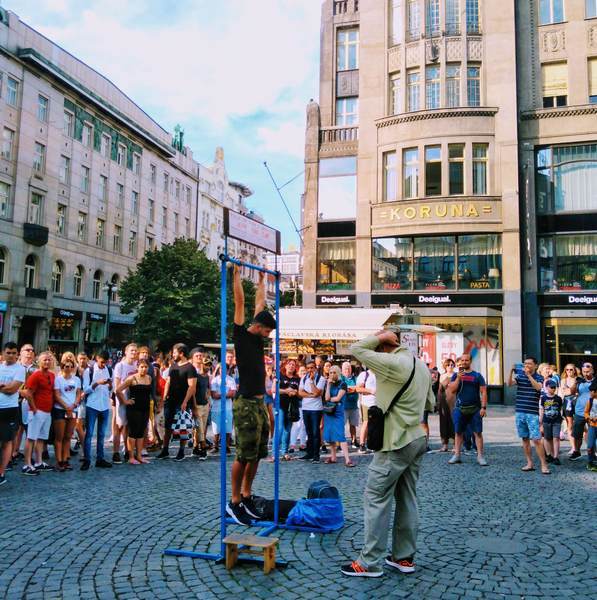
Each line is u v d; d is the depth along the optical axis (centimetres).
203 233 6712
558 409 1066
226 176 7450
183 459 1073
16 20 3756
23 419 1028
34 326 3912
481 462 1036
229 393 1198
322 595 435
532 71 2514
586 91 2444
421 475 930
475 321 2408
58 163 4153
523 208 2447
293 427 1227
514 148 2425
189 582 460
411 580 465
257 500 642
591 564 502
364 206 2598
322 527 598
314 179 2722
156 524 620
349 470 978
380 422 477
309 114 2767
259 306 598
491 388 2369
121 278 4972
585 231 2375
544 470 951
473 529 609
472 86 2525
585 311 2334
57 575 471
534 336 2373
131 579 465
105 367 995
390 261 2547
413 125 2514
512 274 2377
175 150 5862
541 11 2539
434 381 1405
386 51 2662
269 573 479
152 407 1196
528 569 489
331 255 2667
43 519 638
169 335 3866
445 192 2456
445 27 2538
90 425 967
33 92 3888
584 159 2423
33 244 3853
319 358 1277
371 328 1798
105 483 843
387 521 480
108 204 4800
